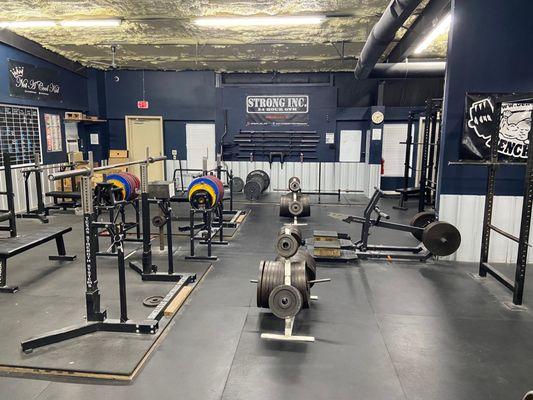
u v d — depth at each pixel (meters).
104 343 2.98
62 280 4.35
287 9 6.05
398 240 6.16
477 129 4.77
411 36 6.84
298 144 10.69
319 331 3.26
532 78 4.68
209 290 4.11
